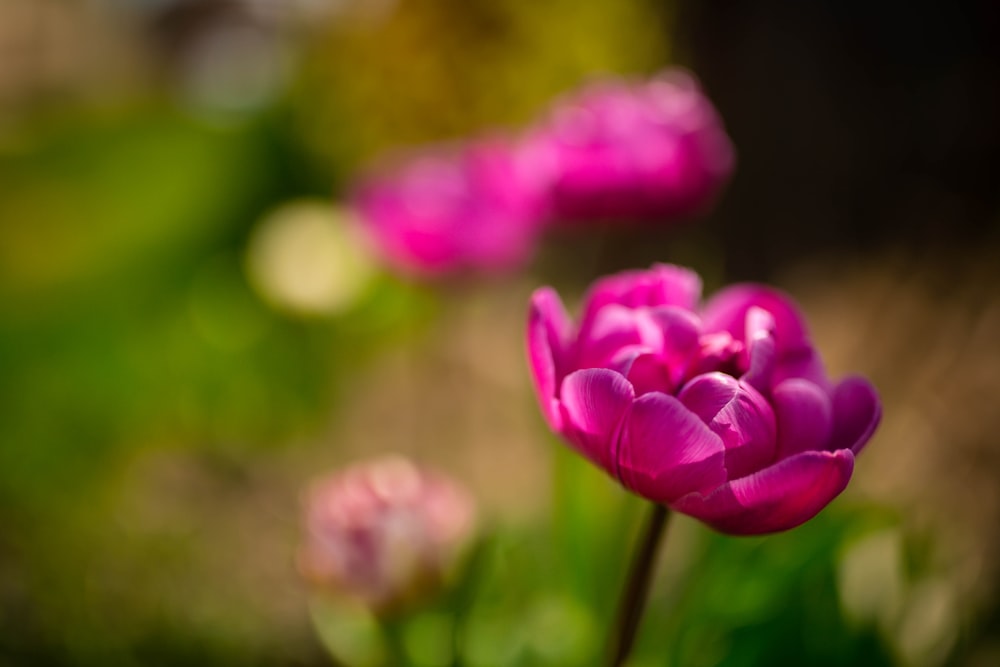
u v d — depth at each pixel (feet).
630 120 3.25
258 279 4.28
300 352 4.79
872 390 2.46
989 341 3.93
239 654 3.52
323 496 2.96
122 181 5.75
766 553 2.91
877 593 2.99
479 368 4.86
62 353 4.62
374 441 4.50
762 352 2.45
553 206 3.31
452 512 2.92
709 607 2.91
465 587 2.91
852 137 5.82
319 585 2.92
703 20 6.17
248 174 5.85
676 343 2.48
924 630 3.00
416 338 4.91
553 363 2.52
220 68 8.04
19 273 5.11
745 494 2.41
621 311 2.50
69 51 8.97
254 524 4.06
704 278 3.77
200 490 4.21
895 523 2.97
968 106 5.66
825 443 2.46
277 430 4.60
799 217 5.67
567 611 3.05
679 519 3.43
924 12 6.11
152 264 5.37
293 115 5.98
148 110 6.41
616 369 2.47
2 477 3.93
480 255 3.47
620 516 3.02
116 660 3.46
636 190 3.25
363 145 5.89
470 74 5.65
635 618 2.54
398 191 3.47
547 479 3.84
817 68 6.26
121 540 3.76
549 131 3.31
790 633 2.90
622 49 5.79
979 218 4.39
